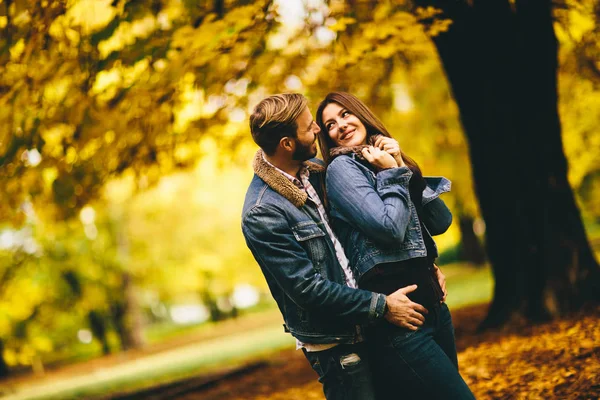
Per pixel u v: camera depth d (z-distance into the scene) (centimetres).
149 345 2528
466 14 611
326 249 257
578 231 643
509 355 516
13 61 532
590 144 1238
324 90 650
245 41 523
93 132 578
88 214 1830
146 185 732
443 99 1236
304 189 266
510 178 646
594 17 664
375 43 529
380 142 271
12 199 641
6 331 1948
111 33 522
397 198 249
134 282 2423
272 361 959
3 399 1556
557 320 604
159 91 537
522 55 630
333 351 257
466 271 2328
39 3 493
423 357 249
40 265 1853
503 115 641
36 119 567
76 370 2147
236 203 2059
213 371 964
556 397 399
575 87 1052
